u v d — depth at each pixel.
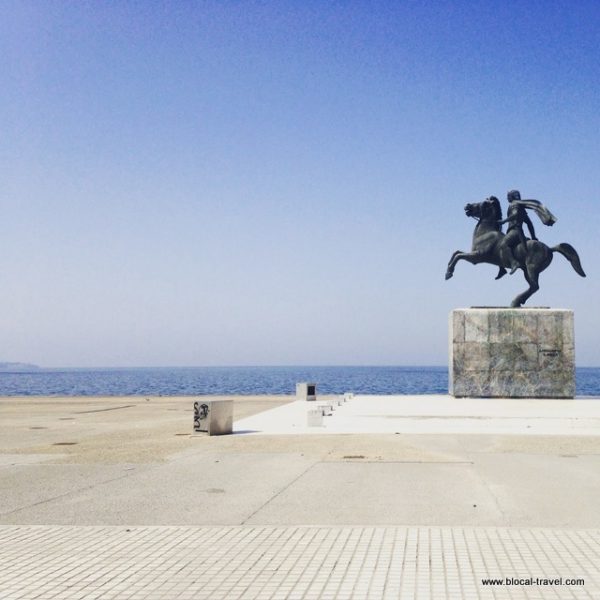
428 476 12.32
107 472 12.94
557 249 33.66
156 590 6.32
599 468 13.20
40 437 19.25
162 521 9.04
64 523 8.97
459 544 7.73
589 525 8.65
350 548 7.61
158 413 29.28
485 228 34.28
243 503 10.08
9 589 6.37
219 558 7.29
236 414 27.44
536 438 18.38
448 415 24.14
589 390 80.50
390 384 107.00
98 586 6.44
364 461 14.16
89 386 107.81
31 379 184.50
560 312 32.12
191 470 13.12
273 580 6.56
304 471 12.93
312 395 35.16
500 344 32.28
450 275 34.38
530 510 9.52
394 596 6.11
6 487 11.45
